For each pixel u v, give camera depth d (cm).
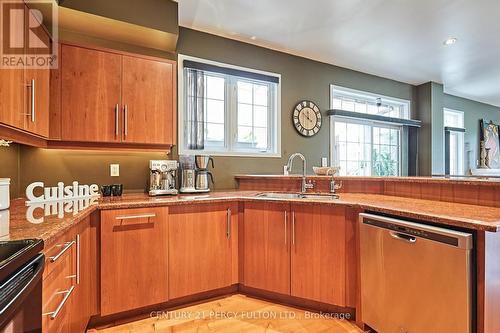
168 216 224
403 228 164
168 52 300
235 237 254
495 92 566
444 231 141
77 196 237
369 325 190
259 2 262
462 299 132
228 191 318
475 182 185
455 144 600
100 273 200
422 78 482
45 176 247
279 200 234
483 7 271
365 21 297
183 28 309
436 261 144
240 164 344
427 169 497
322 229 219
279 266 236
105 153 271
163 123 260
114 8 232
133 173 282
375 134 476
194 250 234
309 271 223
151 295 216
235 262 254
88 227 194
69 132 225
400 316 165
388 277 173
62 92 223
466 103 613
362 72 450
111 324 206
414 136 509
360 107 464
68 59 226
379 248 180
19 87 166
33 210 173
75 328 163
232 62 338
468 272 131
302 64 392
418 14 283
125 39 267
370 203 202
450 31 318
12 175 225
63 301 135
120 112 243
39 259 99
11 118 156
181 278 229
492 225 124
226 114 343
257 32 322
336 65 423
